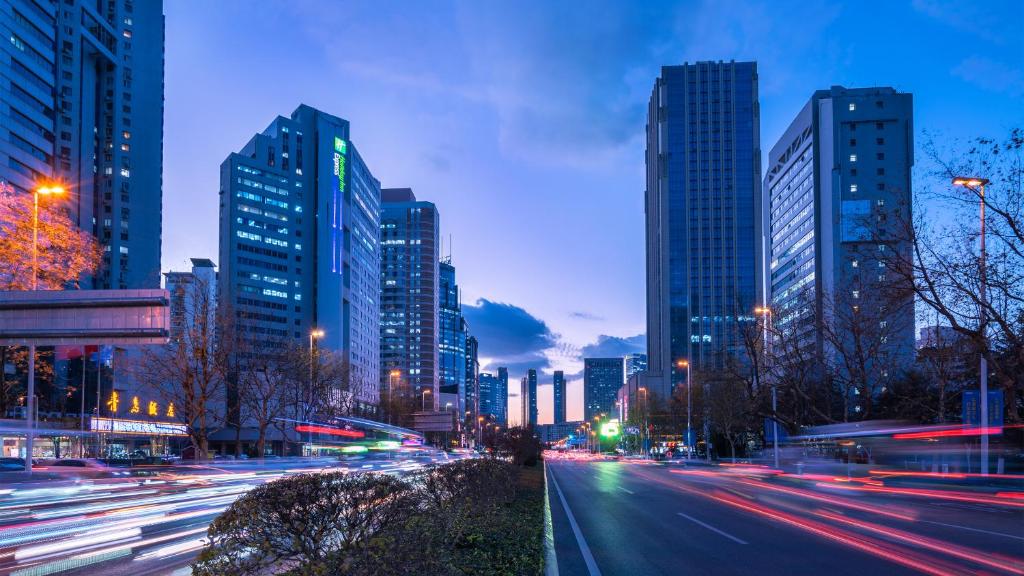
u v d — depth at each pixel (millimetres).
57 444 58781
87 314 12172
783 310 53625
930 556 11367
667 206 185750
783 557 11500
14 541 13594
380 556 5441
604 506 21703
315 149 168375
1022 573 9883
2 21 89750
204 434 43562
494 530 11758
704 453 96250
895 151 117562
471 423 199250
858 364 47188
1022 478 28781
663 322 181375
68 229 43156
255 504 5664
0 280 38125
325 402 68625
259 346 55625
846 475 37125
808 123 127750
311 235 164375
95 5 125875
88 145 119812
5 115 89875
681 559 11523
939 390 44219
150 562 11336
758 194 183375
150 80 133000
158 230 132125
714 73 188625
